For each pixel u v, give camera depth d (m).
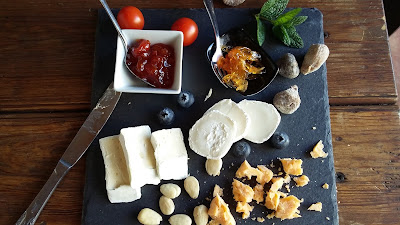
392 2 0.39
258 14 0.30
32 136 0.30
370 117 0.31
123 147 0.28
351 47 0.32
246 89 0.30
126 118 0.30
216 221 0.29
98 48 0.31
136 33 0.29
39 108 0.31
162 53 0.29
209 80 0.31
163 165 0.28
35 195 0.30
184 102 0.30
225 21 0.32
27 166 0.30
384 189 0.30
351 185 0.30
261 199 0.29
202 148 0.29
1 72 0.31
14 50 0.32
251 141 0.30
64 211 0.29
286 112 0.30
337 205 0.29
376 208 0.29
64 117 0.31
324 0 0.33
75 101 0.31
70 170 0.30
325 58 0.30
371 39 0.32
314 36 0.32
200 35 0.31
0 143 0.30
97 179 0.29
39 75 0.31
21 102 0.31
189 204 0.29
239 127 0.29
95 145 0.30
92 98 0.30
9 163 0.30
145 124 0.30
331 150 0.30
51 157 0.30
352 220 0.29
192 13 0.32
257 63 0.30
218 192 0.29
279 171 0.30
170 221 0.29
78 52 0.32
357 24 0.32
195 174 0.30
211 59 0.30
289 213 0.29
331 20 0.32
